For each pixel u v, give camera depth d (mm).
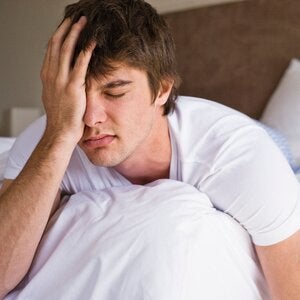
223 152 815
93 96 751
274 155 817
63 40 792
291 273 771
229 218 802
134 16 777
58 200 912
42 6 2912
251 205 771
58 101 769
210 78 2375
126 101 751
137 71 756
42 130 929
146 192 782
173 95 898
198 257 689
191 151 857
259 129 892
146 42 770
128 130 767
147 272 657
